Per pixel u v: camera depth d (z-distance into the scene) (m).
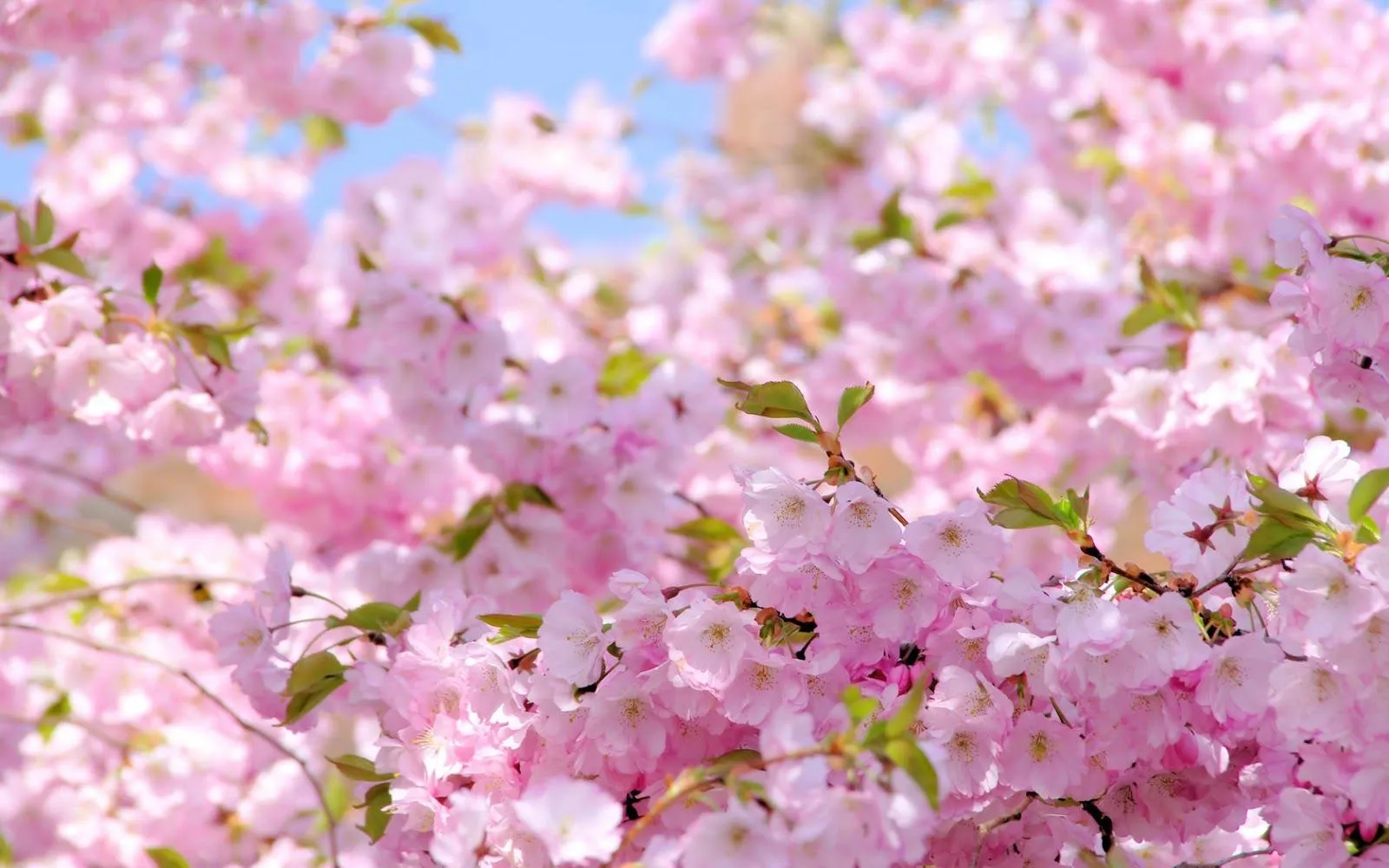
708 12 6.39
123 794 3.87
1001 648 1.92
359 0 3.91
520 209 5.70
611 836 1.81
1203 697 1.94
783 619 2.06
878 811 1.68
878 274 4.11
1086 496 2.08
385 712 2.33
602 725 2.03
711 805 1.74
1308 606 1.86
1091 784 2.03
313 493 4.00
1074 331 3.83
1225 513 2.05
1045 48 5.24
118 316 2.88
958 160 5.55
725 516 4.48
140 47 4.62
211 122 4.89
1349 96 3.60
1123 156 4.36
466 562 3.53
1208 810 2.14
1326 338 2.10
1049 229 4.28
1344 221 3.64
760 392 2.08
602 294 5.58
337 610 3.55
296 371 4.07
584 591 3.71
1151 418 3.22
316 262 4.93
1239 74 4.04
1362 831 1.89
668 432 3.52
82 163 4.48
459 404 3.52
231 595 4.05
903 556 2.01
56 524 5.25
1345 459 2.14
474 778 2.12
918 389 4.50
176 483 6.70
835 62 6.21
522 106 6.06
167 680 4.01
